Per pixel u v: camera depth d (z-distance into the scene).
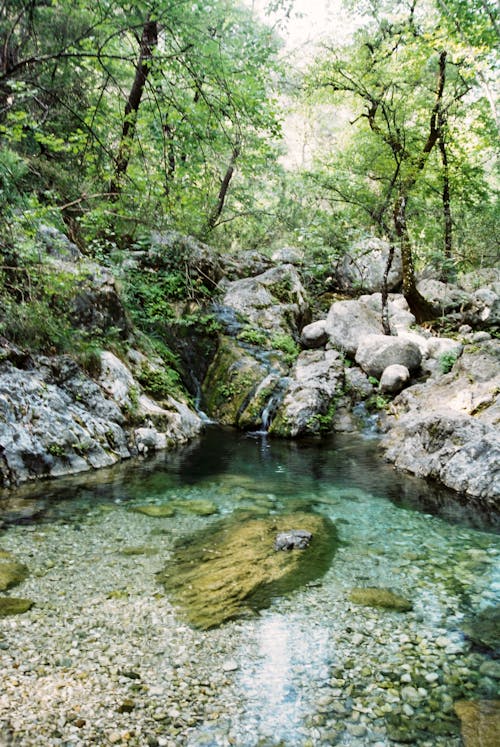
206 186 6.91
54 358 7.95
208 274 14.90
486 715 2.73
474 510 6.31
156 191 6.51
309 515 5.97
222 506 6.23
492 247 19.73
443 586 4.28
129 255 12.68
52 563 4.42
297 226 19.89
